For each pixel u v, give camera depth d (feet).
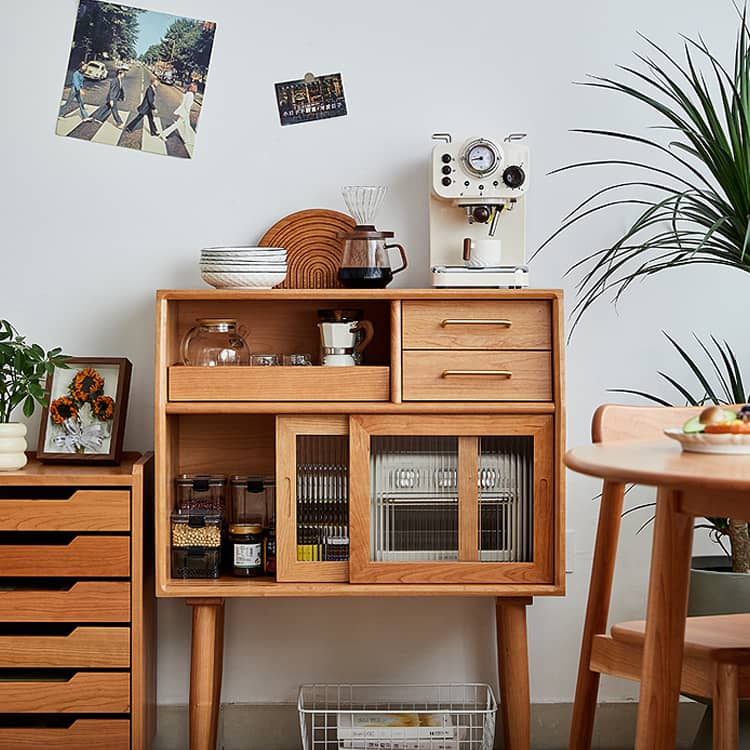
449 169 9.46
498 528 9.03
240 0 9.97
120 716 8.96
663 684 5.63
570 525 10.28
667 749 5.64
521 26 10.07
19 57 9.92
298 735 10.20
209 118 10.00
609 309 10.23
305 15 9.99
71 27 9.93
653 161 10.16
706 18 10.12
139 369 10.07
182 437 9.96
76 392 9.54
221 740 10.20
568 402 10.25
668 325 10.24
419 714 9.68
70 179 9.98
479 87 10.07
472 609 10.25
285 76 10.00
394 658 10.26
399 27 10.02
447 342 9.00
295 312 9.98
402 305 9.01
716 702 6.15
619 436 7.22
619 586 10.32
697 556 10.28
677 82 10.13
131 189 10.01
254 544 9.24
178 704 10.12
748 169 8.32
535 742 10.34
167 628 10.11
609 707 10.30
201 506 9.46
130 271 10.04
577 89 10.11
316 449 9.01
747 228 7.53
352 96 10.03
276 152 10.02
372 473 9.00
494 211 9.55
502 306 9.00
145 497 9.33
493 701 9.61
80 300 10.03
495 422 8.96
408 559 9.02
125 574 8.87
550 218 10.16
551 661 10.34
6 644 8.87
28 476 8.80
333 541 9.04
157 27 9.96
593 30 10.11
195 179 10.02
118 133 9.98
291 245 9.91
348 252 9.30
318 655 10.25
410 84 10.05
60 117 9.95
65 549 8.85
